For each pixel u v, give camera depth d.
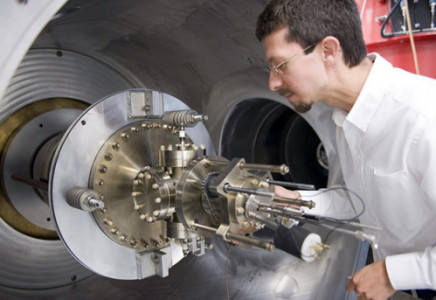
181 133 0.98
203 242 0.99
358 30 0.95
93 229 0.94
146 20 1.24
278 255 1.38
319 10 0.90
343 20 0.91
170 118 1.00
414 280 0.87
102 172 0.94
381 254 1.19
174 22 1.22
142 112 1.02
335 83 0.99
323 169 1.71
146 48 1.44
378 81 0.96
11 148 1.29
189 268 1.40
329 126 1.24
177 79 1.55
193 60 1.42
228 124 1.50
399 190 0.97
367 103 0.97
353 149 1.08
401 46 1.40
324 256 1.24
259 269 1.37
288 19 0.91
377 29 1.39
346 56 0.95
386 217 1.06
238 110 1.48
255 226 0.85
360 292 0.93
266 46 0.98
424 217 0.98
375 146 1.01
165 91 1.64
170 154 0.93
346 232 0.73
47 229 1.37
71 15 1.12
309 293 1.24
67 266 1.41
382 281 0.91
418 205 0.97
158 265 1.00
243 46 1.21
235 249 1.44
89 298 1.34
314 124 1.23
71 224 0.90
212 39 1.25
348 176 1.21
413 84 0.94
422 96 0.91
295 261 1.33
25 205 1.30
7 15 0.49
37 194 1.31
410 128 0.90
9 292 1.28
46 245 1.37
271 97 1.31
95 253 0.94
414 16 1.36
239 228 0.83
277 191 1.23
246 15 1.08
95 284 1.40
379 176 1.00
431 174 0.85
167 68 1.52
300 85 0.98
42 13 0.52
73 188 0.88
